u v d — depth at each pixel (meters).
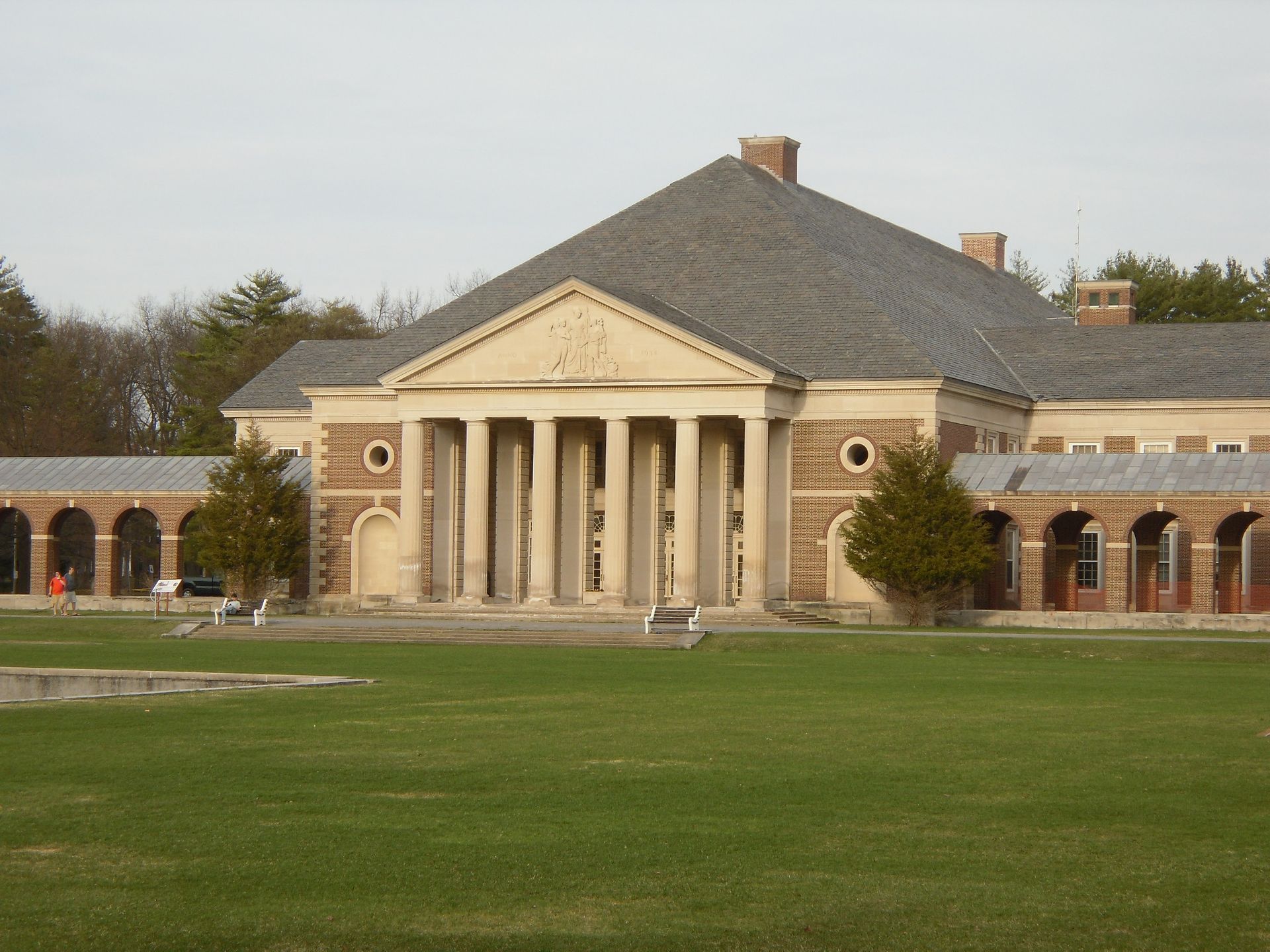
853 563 86.31
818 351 92.06
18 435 155.88
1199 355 102.50
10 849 29.44
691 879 27.28
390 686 53.81
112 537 103.06
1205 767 36.56
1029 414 102.44
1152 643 69.25
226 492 97.56
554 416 92.38
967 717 45.03
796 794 33.69
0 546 135.00
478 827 30.91
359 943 24.06
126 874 27.73
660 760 37.72
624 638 75.31
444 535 97.56
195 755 38.59
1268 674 59.34
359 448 100.88
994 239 138.12
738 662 64.50
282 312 177.62
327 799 33.41
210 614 96.25
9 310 165.00
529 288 102.12
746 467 88.81
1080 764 36.97
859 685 54.38
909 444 87.25
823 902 25.98
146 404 186.00
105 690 56.16
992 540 93.81
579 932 24.56
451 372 94.25
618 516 91.06
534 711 46.56
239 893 26.58
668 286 98.81
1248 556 92.81
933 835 30.16
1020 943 24.00
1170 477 85.06
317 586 101.12
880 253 110.06
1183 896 26.23
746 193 103.69
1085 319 127.44
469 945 23.98
